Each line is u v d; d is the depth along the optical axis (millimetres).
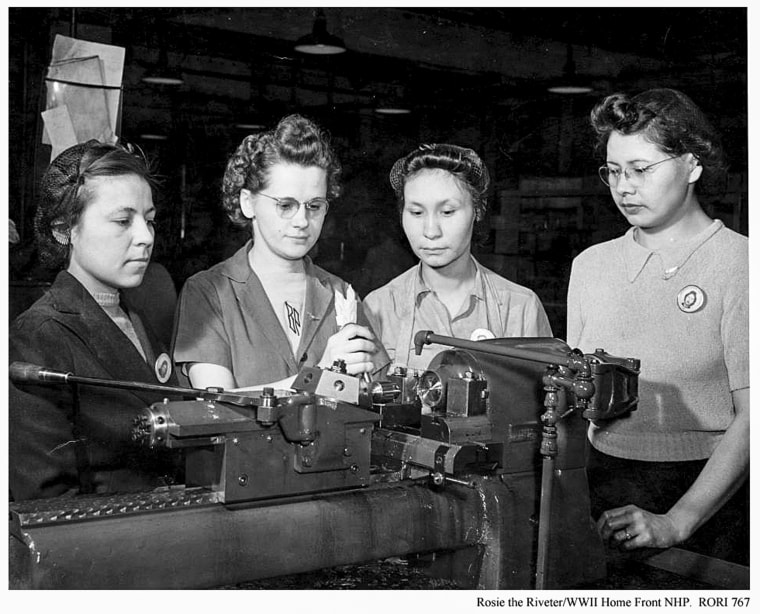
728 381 1870
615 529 1684
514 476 1444
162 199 1891
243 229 1841
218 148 1959
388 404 1533
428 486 1399
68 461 1434
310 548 1259
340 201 2006
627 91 2047
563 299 2051
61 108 1839
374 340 1655
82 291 1492
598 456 1965
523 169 2088
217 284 1783
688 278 1884
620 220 1979
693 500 1797
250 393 1275
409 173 2010
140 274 1553
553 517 1438
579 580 1473
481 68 2066
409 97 2066
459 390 1433
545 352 1425
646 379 1903
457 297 2027
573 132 2047
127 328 1603
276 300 1827
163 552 1141
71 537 1091
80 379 1288
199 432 1168
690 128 1881
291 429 1237
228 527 1195
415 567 1477
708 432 1877
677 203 1899
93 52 1861
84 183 1490
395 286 2025
